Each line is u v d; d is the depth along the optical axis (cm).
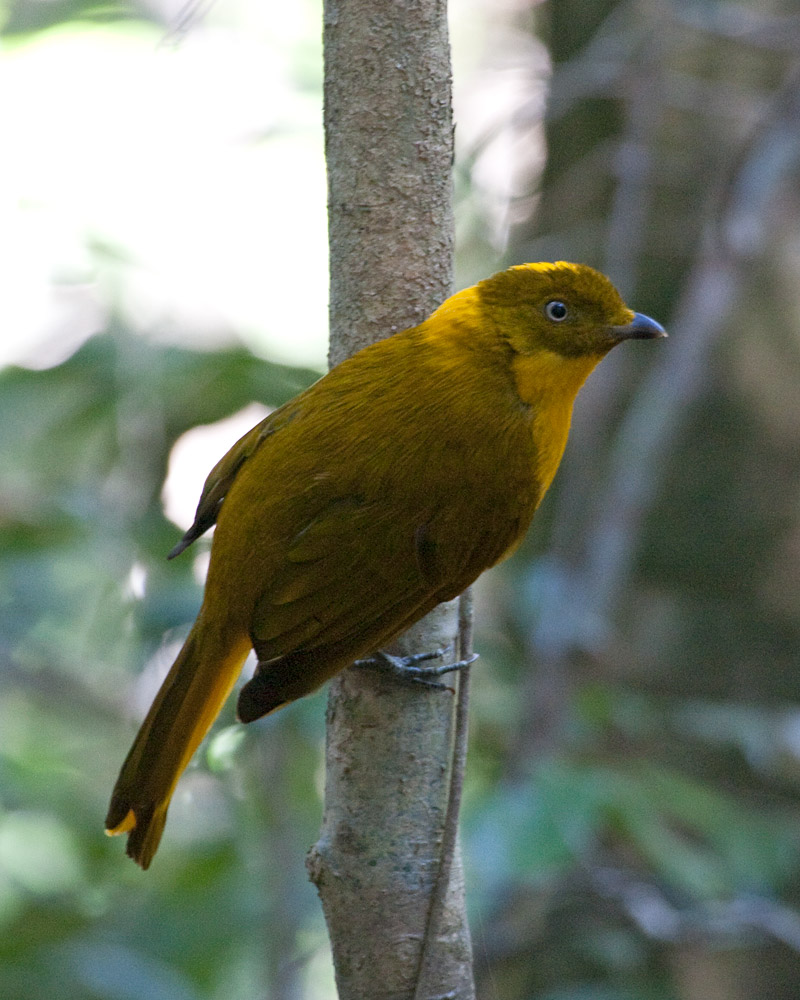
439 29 596
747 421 1234
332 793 590
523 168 1339
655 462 1067
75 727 1520
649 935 1049
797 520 1218
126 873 1294
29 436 1298
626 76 1182
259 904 1113
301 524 604
